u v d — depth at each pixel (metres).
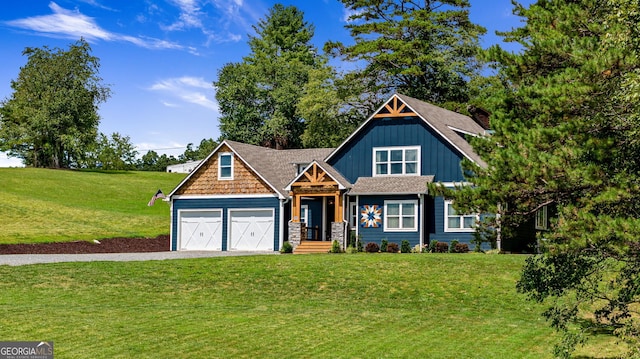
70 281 23.19
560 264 12.81
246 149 39.38
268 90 69.00
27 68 83.06
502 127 12.30
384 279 23.36
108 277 23.86
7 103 85.94
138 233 44.97
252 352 14.46
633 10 11.33
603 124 11.45
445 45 52.28
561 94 11.23
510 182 11.65
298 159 40.53
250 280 23.66
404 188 32.88
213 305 20.42
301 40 81.06
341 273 24.23
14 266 25.19
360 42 54.19
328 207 37.28
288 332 16.41
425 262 25.38
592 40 11.74
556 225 11.43
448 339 16.03
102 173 78.38
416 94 52.66
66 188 62.41
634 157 11.30
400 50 51.22
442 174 33.41
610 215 11.05
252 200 37.50
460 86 52.50
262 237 37.03
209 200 38.59
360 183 34.59
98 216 50.59
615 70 11.02
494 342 15.77
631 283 12.78
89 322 16.86
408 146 34.31
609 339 16.20
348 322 17.88
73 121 83.06
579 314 19.03
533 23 13.96
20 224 44.22
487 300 20.94
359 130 35.44
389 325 17.61
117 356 13.77
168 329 16.36
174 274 24.50
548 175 11.14
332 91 54.59
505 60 12.91
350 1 55.88
